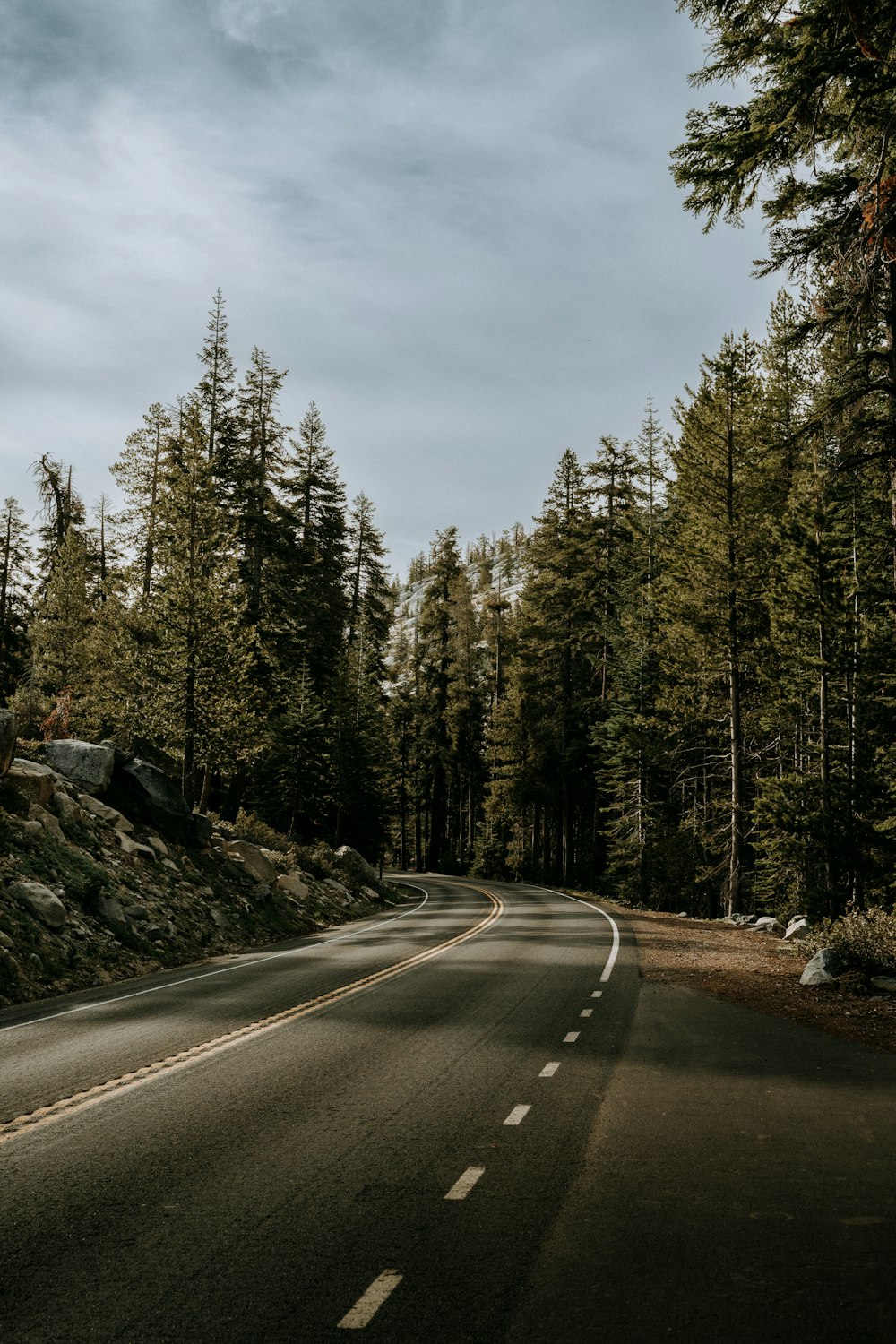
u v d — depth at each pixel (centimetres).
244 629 3048
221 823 3088
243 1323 371
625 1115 675
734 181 1145
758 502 3178
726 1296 391
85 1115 681
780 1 1043
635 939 2034
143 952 1658
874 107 1110
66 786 2188
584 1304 385
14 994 1259
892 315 1427
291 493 4525
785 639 2756
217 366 3753
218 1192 522
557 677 5522
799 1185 525
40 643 3928
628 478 5075
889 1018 1065
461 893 4238
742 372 3222
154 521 3550
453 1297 391
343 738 5053
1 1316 380
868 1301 386
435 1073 802
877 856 2491
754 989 1290
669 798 4025
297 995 1259
